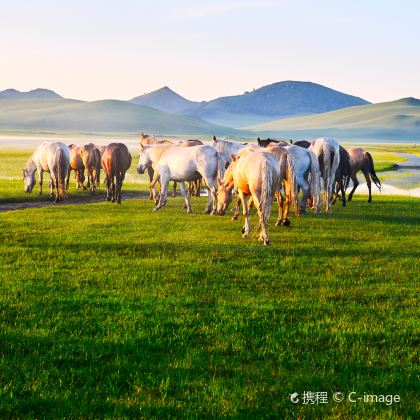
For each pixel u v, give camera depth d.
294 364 7.39
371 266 13.22
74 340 8.01
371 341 8.27
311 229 18.33
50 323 8.71
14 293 10.37
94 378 6.83
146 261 13.27
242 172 15.64
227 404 6.14
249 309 9.64
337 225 19.44
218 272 12.38
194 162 21.67
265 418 5.95
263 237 15.55
